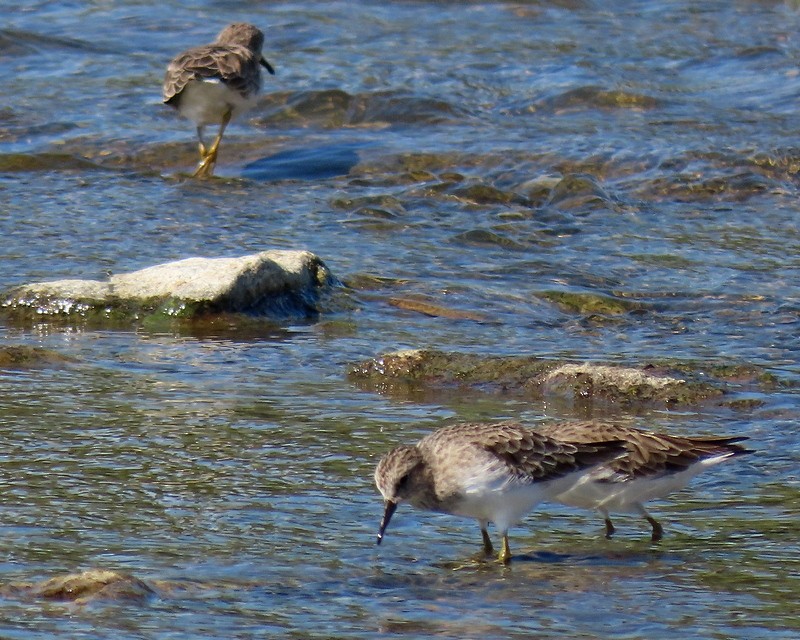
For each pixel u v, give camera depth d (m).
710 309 14.95
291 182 20.31
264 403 11.53
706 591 7.83
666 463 8.67
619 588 7.90
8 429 10.53
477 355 12.74
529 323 14.51
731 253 17.09
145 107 23.69
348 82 24.61
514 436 8.56
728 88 24.50
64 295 14.27
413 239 17.61
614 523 9.10
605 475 8.59
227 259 14.81
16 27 27.77
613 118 22.92
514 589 7.88
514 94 24.11
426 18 28.98
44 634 6.91
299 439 10.55
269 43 27.19
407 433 10.78
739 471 10.02
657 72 25.42
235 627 7.14
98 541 8.34
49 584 7.54
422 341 13.78
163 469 9.73
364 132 22.53
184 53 21.14
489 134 22.06
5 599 7.36
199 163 21.33
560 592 7.84
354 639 7.04
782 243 17.52
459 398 11.94
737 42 27.17
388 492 8.51
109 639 6.88
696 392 11.86
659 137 21.59
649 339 13.92
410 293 15.34
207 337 13.80
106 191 19.61
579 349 13.52
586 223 18.36
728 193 19.52
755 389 12.14
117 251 16.70
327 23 28.59
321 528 8.77
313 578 7.92
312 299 14.95
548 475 8.49
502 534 8.49
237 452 10.16
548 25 28.48
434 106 23.25
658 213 18.84
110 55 26.53
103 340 13.53
